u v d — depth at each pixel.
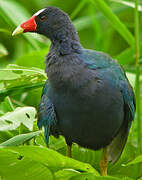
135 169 11.18
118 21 12.95
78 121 10.34
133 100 11.40
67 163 8.86
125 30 13.08
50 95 10.52
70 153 11.22
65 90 10.09
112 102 10.24
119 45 18.52
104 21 17.70
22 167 9.07
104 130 10.53
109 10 12.84
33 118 10.02
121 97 10.48
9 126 9.80
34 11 17.83
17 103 12.46
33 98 13.51
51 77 10.20
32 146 8.33
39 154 8.59
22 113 10.01
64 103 10.23
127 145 11.83
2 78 10.90
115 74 10.39
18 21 13.95
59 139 12.12
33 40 13.79
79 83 9.95
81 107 10.11
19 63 12.95
